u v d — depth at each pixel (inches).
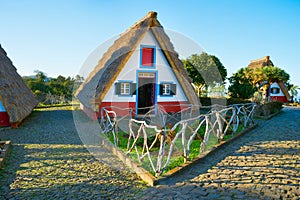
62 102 946.1
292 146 269.6
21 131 368.2
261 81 953.5
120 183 176.9
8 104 379.9
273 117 534.0
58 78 1132.5
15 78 512.4
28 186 171.5
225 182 172.2
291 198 146.9
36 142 299.0
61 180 182.2
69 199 152.1
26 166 212.1
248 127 377.4
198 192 156.8
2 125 404.8
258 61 1129.4
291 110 713.6
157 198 149.9
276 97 1020.5
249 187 163.0
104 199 151.9
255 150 256.4
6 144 266.7
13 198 153.5
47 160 228.8
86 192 161.9
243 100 583.8
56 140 310.2
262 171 193.2
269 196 149.6
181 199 147.5
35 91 952.3
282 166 204.2
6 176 189.5
